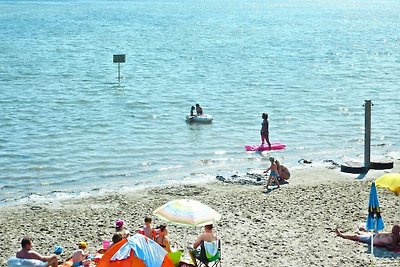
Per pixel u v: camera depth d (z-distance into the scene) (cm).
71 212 3369
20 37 16825
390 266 2539
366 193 3575
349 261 2594
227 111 6556
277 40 16888
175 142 5216
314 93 7862
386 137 5431
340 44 15838
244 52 13500
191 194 3684
